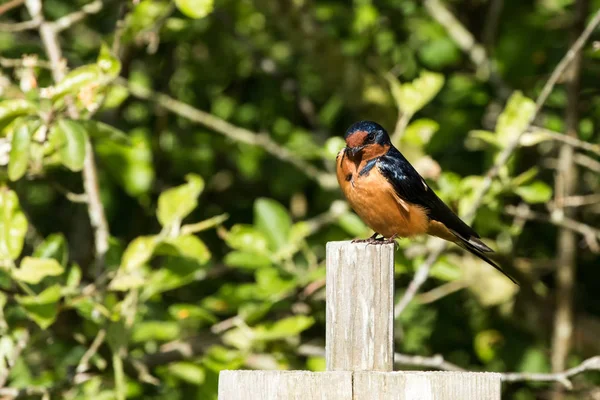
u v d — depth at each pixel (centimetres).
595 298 1506
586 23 1389
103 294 989
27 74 966
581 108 1395
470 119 1402
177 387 1284
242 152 1466
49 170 1092
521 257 1427
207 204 1512
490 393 603
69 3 1472
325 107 1533
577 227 1208
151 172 1248
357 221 1186
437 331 1434
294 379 612
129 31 1138
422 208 942
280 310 1208
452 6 1552
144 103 1506
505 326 1412
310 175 1328
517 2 1501
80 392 1105
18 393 1016
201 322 1297
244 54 1549
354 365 652
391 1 1498
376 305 652
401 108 1150
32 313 905
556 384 1344
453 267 1122
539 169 1412
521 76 1409
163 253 1000
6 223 929
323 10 1509
